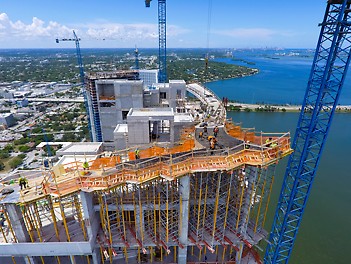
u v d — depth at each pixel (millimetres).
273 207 69625
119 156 40094
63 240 38406
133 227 43156
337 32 31625
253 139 43062
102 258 42344
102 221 39625
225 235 42250
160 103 81062
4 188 34750
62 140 148750
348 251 58125
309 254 56906
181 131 50531
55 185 33906
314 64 35469
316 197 78500
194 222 43031
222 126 47219
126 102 76000
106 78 87062
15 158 126250
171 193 39781
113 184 34406
